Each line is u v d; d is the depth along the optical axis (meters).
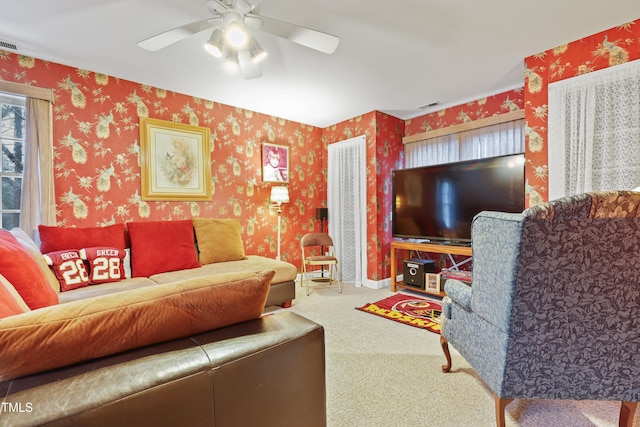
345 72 2.87
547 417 1.47
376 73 2.90
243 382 0.79
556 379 1.21
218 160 3.65
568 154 2.38
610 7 1.96
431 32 2.24
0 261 1.25
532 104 2.57
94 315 0.70
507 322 1.18
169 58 2.55
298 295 3.66
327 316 2.91
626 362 1.19
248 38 1.74
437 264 4.05
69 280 2.21
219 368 0.74
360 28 2.19
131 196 3.01
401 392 1.68
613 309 1.15
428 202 3.66
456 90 3.35
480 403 1.59
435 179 3.60
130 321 0.73
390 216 4.25
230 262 3.24
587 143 2.27
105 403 0.58
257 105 3.78
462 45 2.42
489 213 1.29
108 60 2.58
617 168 2.17
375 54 2.54
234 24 1.66
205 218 3.44
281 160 4.29
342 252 4.50
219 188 3.66
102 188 2.83
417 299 3.47
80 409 0.56
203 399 0.71
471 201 3.29
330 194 4.67
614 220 1.07
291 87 3.21
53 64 2.59
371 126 4.07
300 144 4.55
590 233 1.08
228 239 3.36
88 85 2.76
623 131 2.14
